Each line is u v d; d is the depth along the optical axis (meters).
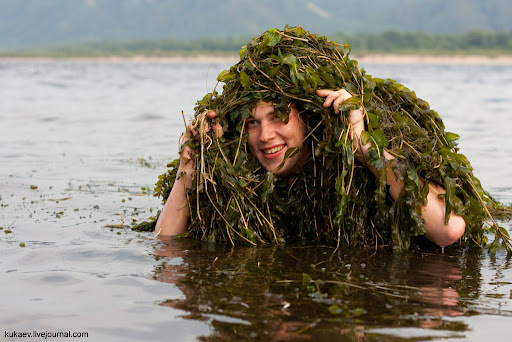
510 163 11.90
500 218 6.98
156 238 5.74
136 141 15.73
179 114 23.28
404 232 5.32
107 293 4.11
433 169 5.13
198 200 5.57
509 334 3.43
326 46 5.69
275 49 5.53
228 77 5.74
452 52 198.12
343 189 5.20
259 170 5.63
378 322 3.57
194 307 3.81
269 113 5.32
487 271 4.77
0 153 13.13
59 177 10.01
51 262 4.89
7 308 3.86
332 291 4.14
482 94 35.53
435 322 3.59
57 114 23.02
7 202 7.70
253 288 4.18
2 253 5.17
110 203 7.73
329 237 5.63
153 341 3.34
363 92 5.38
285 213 5.68
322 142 5.24
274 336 3.36
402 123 5.43
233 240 5.56
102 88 42.03
